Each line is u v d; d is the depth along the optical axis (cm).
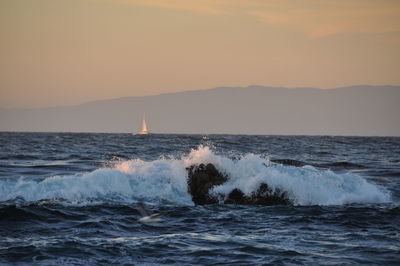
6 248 4869
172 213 6650
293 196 7619
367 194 7944
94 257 4656
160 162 8281
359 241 5288
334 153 19638
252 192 7581
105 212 6569
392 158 17250
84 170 11044
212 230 5744
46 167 11575
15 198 7319
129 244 5075
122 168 8169
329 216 6556
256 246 5044
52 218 6153
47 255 4681
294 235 5528
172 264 4506
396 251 4903
